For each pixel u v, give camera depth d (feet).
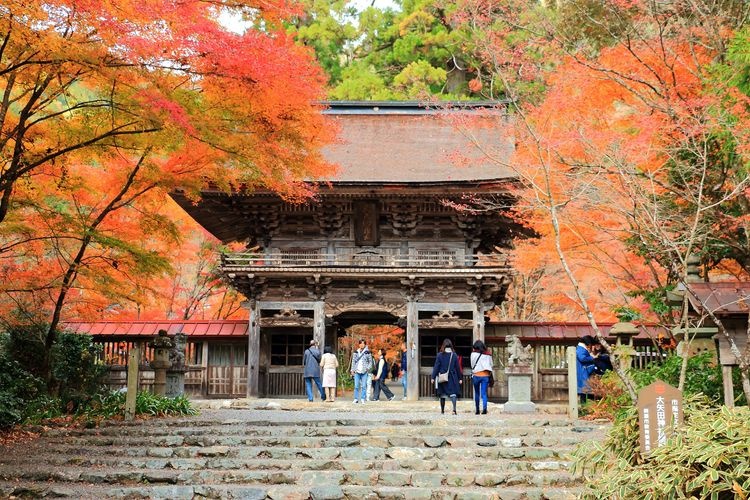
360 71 138.31
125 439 50.72
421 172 99.91
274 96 52.08
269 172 59.26
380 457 47.19
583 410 63.62
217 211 100.01
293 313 96.02
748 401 37.29
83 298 77.25
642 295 72.64
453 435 52.31
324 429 52.90
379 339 138.00
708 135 52.80
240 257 98.22
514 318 130.52
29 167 52.13
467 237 99.19
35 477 42.96
